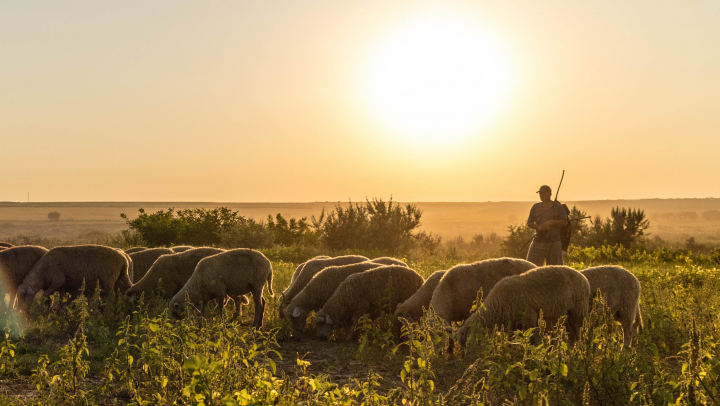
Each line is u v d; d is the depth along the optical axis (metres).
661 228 142.38
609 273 8.90
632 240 37.28
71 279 11.46
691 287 14.12
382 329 9.69
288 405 4.66
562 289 8.06
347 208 34.44
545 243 11.90
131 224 36.97
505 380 6.00
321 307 10.84
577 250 27.31
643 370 6.04
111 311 10.73
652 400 5.24
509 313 7.89
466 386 6.07
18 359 7.76
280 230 41.12
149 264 13.83
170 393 5.37
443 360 7.27
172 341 6.09
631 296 8.81
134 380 6.04
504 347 6.36
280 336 10.38
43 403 5.44
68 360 6.02
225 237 35.81
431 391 5.22
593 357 5.86
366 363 8.18
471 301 8.98
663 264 23.45
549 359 5.64
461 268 9.25
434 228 151.50
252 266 11.18
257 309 11.18
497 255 32.94
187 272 12.01
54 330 9.59
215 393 4.29
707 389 4.86
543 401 4.71
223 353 5.27
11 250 11.48
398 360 8.22
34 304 10.55
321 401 4.77
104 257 11.85
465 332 7.82
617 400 5.50
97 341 9.06
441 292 9.05
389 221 33.75
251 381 5.01
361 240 33.06
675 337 9.09
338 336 10.53
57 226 119.81
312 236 40.41
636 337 8.01
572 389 5.69
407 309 9.58
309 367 8.05
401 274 10.24
